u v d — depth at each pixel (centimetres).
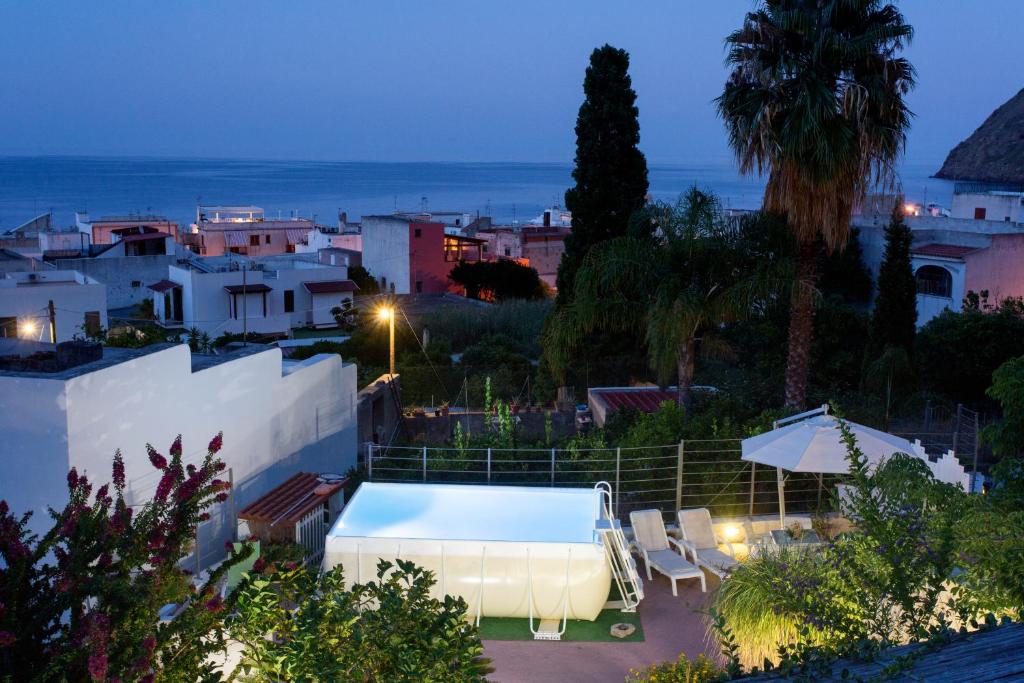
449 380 2666
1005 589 541
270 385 1295
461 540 959
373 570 960
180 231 8950
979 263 3381
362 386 2286
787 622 632
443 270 6456
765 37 1579
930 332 2434
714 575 1088
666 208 1873
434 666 414
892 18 1566
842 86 1544
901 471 701
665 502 1281
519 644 921
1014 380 1010
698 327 1953
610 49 2508
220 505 1147
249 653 511
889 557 545
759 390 2083
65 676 473
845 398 2031
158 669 507
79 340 1098
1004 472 946
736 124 1623
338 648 434
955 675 290
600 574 952
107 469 955
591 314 1872
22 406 903
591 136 2523
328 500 1227
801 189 1572
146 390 1013
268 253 8406
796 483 1288
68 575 500
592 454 1359
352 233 8406
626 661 888
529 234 7269
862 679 319
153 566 534
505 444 1432
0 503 510
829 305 2606
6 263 4659
